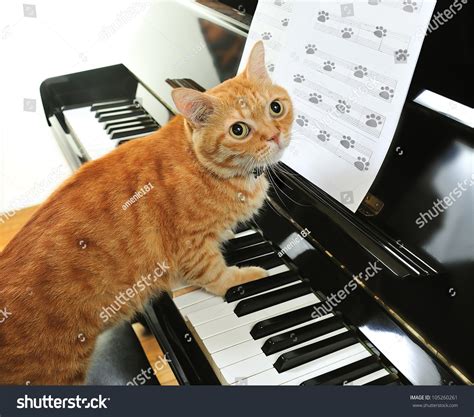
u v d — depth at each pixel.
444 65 0.54
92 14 0.98
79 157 0.83
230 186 0.64
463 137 0.51
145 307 0.68
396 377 0.52
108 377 0.66
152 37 0.97
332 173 0.59
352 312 0.57
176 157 0.65
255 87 0.63
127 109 0.93
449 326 0.50
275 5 0.67
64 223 0.63
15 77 0.95
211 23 0.83
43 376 0.63
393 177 0.56
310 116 0.62
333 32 0.58
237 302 0.60
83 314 0.63
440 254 0.51
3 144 0.94
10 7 0.94
